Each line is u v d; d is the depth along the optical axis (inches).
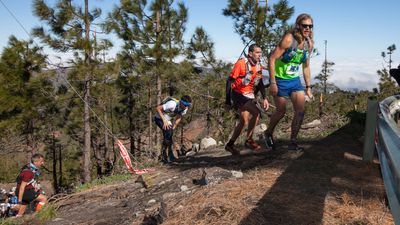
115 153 792.9
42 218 179.6
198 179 186.7
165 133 296.8
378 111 123.0
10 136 829.8
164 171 242.7
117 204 186.9
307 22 184.1
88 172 624.7
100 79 592.1
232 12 546.6
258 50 210.5
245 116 225.8
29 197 275.3
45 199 279.9
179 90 737.6
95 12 569.3
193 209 135.2
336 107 502.9
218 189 154.0
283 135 324.2
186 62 602.5
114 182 247.0
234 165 210.5
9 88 651.5
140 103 842.2
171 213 138.9
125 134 896.9
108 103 781.3
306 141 255.1
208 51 602.5
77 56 576.7
